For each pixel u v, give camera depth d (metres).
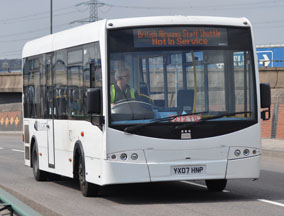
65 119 14.78
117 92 12.24
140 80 12.29
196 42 12.47
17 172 20.55
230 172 12.31
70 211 11.69
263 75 47.22
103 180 12.23
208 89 12.38
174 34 12.45
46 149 16.45
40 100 17.02
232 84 12.48
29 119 18.23
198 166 12.19
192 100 12.32
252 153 12.47
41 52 16.95
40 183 17.12
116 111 12.18
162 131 12.15
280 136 31.41
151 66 12.32
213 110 12.35
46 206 12.39
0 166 22.89
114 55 12.32
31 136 17.97
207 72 12.42
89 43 13.20
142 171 12.06
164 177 12.09
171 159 12.15
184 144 12.17
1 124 57.69
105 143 12.13
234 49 12.58
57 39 15.64
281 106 31.83
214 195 13.62
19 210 7.25
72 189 15.57
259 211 11.23
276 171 19.12
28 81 18.34
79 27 14.18
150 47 12.38
